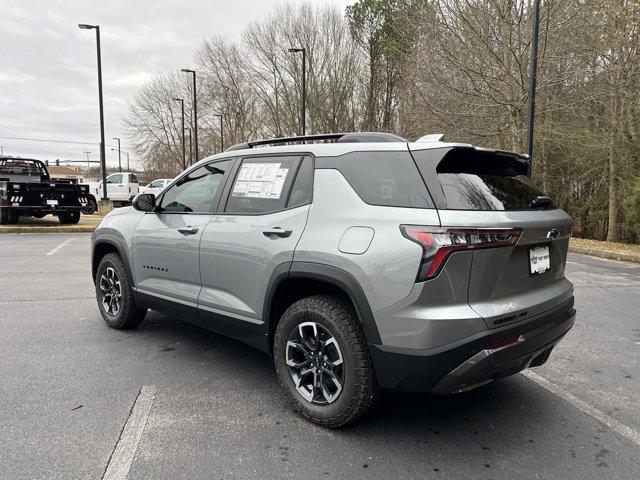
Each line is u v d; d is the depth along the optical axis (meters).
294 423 3.10
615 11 12.50
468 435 3.00
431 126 18.31
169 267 4.15
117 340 4.62
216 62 43.75
